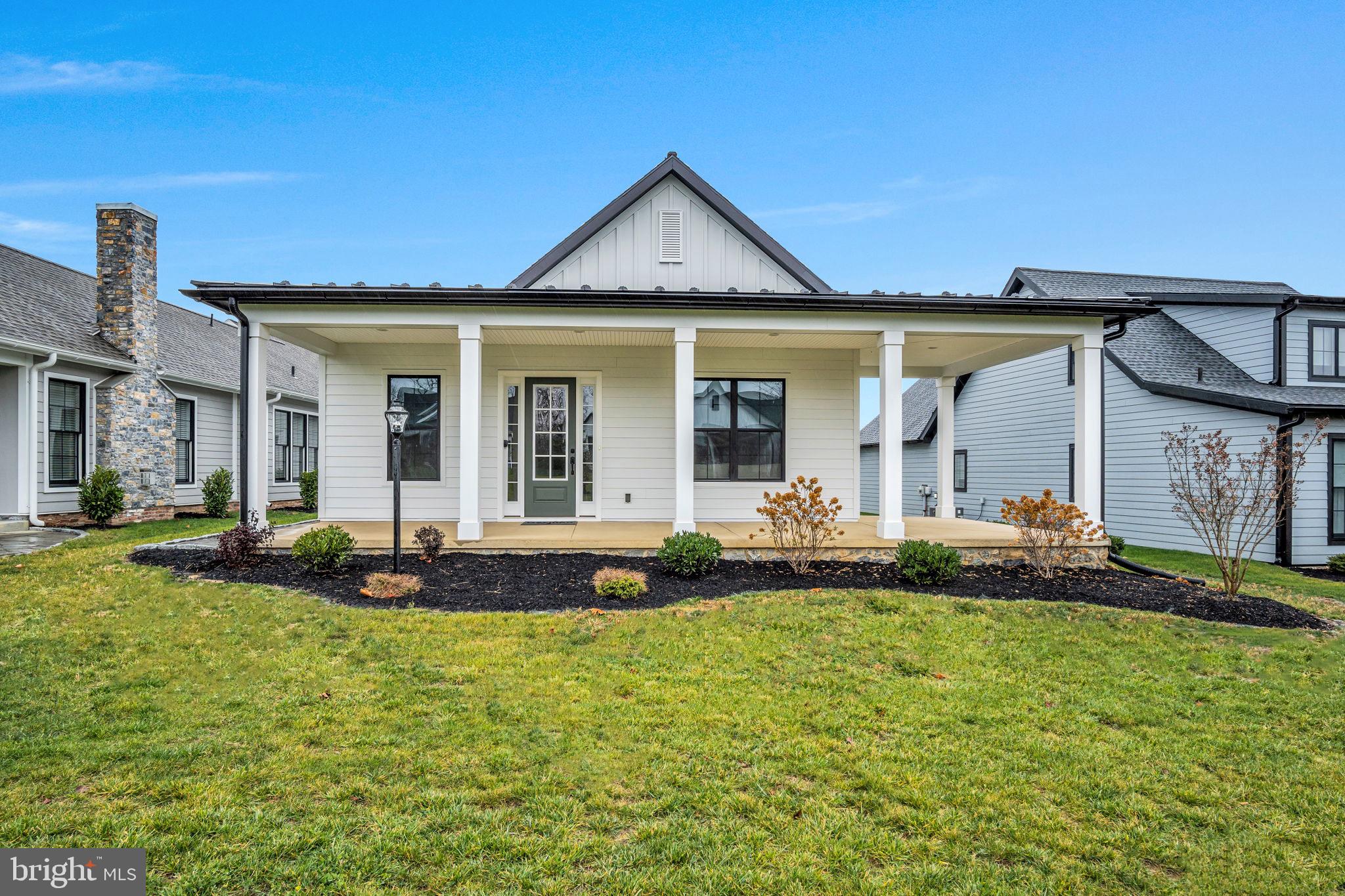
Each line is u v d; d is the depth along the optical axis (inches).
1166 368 476.1
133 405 457.1
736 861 98.6
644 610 222.1
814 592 245.9
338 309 294.8
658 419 374.9
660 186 374.9
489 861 96.4
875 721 149.6
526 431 371.9
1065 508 285.0
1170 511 454.9
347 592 232.5
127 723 136.5
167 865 92.4
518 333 328.2
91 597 219.3
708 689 164.6
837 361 384.5
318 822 103.8
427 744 131.1
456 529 335.9
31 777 114.7
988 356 419.8
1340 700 167.0
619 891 91.0
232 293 282.5
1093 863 102.2
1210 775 130.2
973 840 106.6
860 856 101.0
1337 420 399.5
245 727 135.9
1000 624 218.8
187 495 529.3
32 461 390.6
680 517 303.9
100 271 460.4
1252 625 229.9
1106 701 164.4
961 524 387.9
